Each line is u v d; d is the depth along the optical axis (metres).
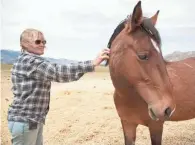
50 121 7.25
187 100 4.58
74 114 7.87
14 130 3.06
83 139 6.10
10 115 3.11
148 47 3.15
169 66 4.73
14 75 3.12
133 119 4.11
